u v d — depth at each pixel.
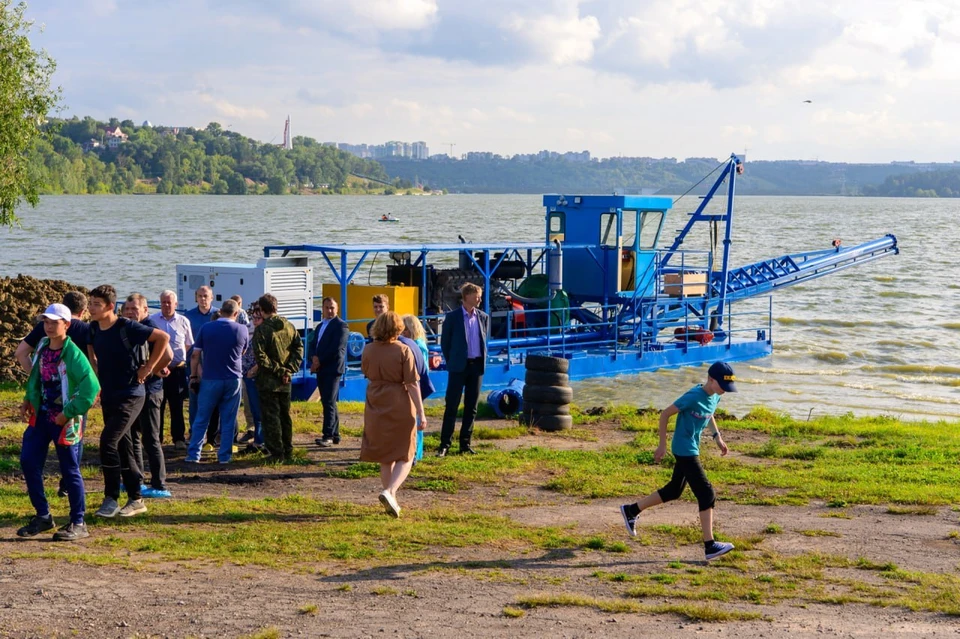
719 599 7.07
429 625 6.34
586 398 22.02
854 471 12.11
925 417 20.45
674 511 10.09
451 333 12.59
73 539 8.15
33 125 27.59
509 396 16.67
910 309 41.91
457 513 9.71
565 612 6.70
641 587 7.29
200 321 13.59
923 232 115.19
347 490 10.77
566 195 26.30
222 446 11.88
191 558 7.74
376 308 11.90
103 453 8.80
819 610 6.84
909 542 8.80
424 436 14.12
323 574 7.45
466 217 158.12
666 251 28.52
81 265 59.56
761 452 13.43
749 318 38.38
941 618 6.67
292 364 11.88
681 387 23.53
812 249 79.62
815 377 25.89
